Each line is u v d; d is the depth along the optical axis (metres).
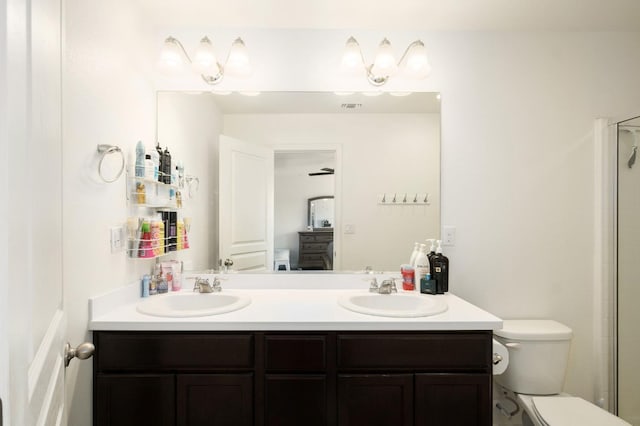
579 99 1.83
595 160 1.83
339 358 1.26
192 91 1.83
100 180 1.30
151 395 1.23
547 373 1.58
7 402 0.48
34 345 0.62
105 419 1.23
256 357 1.26
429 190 1.85
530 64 1.83
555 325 1.69
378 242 1.87
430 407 1.25
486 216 1.83
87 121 1.22
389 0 1.59
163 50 1.59
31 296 0.60
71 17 1.12
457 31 1.83
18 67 0.54
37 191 0.64
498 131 1.83
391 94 1.85
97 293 1.29
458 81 1.83
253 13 1.70
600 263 1.80
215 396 1.25
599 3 1.59
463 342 1.27
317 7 1.64
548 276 1.82
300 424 1.25
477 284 1.82
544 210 1.83
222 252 1.87
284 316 1.32
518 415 1.75
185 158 1.85
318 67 1.85
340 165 1.88
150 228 1.53
